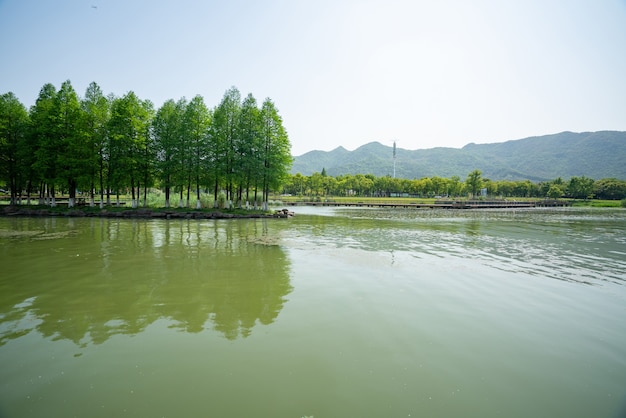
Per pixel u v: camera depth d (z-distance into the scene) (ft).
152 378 19.36
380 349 23.22
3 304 30.94
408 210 233.14
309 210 215.31
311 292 35.40
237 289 36.11
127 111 138.00
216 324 27.02
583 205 350.23
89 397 17.58
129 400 17.35
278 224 110.63
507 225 118.83
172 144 143.84
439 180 467.11
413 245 68.03
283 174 158.92
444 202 327.06
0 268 44.24
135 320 27.63
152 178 150.10
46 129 134.82
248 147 150.20
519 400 17.93
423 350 23.22
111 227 93.25
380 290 36.37
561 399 18.08
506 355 22.76
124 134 138.21
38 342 23.57
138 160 138.92
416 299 33.65
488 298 34.42
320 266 47.29
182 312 29.50
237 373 19.98
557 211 244.42
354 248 63.05
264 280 39.73
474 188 413.80
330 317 28.68
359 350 23.04
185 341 24.02
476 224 122.11
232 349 22.90
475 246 68.18
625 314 30.58
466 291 36.60
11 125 142.92
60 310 29.60
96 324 26.78
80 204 153.17
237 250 59.11
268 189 161.07
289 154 162.71
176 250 58.54
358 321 27.94
